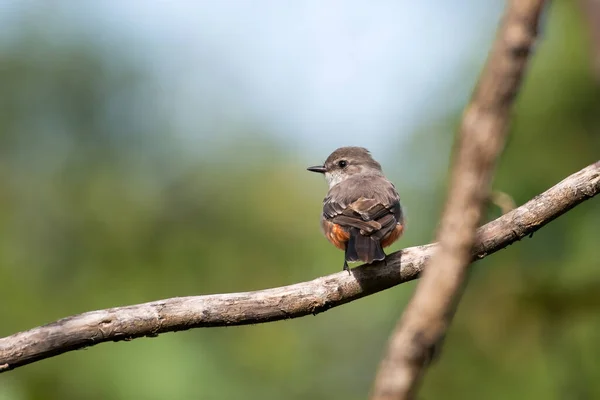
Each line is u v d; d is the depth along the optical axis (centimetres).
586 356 1294
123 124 1747
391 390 318
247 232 1681
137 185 1700
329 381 1585
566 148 1313
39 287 1572
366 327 1617
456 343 1361
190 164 1748
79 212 1659
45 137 1727
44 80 1722
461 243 327
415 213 1415
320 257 1656
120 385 1302
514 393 1313
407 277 793
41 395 1272
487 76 322
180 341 1380
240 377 1438
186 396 1318
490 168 326
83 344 718
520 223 768
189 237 1659
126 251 1623
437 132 1432
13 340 705
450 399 1345
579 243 1292
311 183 1784
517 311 1319
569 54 1318
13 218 1650
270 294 759
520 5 317
